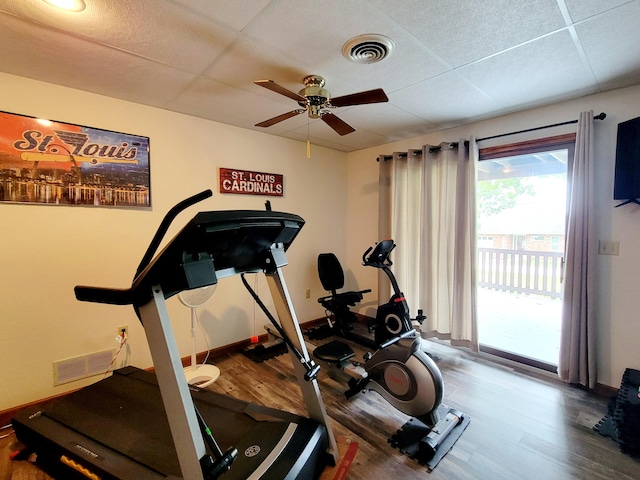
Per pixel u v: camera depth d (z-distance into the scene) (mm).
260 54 1782
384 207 3660
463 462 1649
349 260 4293
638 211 2139
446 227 3055
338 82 2143
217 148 2963
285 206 3555
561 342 2395
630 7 1394
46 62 1837
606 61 1860
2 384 1994
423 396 1828
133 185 2471
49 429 1672
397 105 2551
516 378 2527
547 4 1376
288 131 3275
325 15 1446
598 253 2303
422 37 1624
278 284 1645
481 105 2551
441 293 3102
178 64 1888
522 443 1790
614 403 2113
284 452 1392
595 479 1528
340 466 1562
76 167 2215
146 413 1802
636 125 2055
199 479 1039
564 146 2482
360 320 4117
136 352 2525
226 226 1080
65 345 2211
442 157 3061
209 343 2967
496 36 1619
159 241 1101
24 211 2035
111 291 1176
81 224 2250
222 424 1653
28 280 2062
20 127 1999
